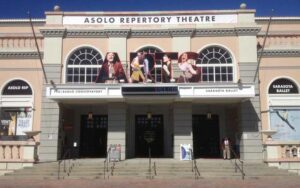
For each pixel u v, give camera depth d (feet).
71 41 82.28
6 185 51.83
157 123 87.20
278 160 66.54
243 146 77.10
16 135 81.46
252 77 80.12
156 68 80.53
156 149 86.28
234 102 80.28
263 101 81.87
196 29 81.56
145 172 62.28
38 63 83.87
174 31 81.66
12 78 83.46
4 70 83.87
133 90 72.95
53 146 77.41
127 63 80.89
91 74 81.46
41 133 77.97
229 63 81.41
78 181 55.52
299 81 82.74
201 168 64.03
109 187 49.88
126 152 79.66
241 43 81.35
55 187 50.08
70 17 83.20
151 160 74.08
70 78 81.35
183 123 77.46
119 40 81.92
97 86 74.18
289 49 83.20
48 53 81.30
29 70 83.61
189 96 73.67
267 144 68.03
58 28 81.56
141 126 87.15
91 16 83.10
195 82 76.33
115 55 78.43
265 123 80.94
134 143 86.07
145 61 77.87
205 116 87.30
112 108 78.59
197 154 85.71
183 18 82.84
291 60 83.56
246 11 82.23
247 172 62.08
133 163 68.33
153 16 83.15
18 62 84.07
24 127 81.66
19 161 66.33
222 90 73.67
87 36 82.28
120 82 76.84
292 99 82.07
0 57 84.17
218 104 84.48
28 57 84.17
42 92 81.25
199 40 81.97
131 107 86.69
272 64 83.25
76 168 64.49
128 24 82.79
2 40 85.30
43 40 84.84
